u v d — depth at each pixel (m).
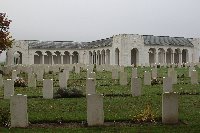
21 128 11.17
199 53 80.12
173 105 11.63
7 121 11.73
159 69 44.97
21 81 24.06
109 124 11.73
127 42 70.44
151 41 75.00
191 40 80.75
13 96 11.24
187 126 11.16
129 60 70.44
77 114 13.23
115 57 72.44
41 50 82.31
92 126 11.40
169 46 76.38
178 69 44.34
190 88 21.78
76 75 34.53
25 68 39.50
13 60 73.81
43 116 12.81
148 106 14.20
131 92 18.64
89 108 11.45
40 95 18.86
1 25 38.88
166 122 11.69
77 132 10.57
